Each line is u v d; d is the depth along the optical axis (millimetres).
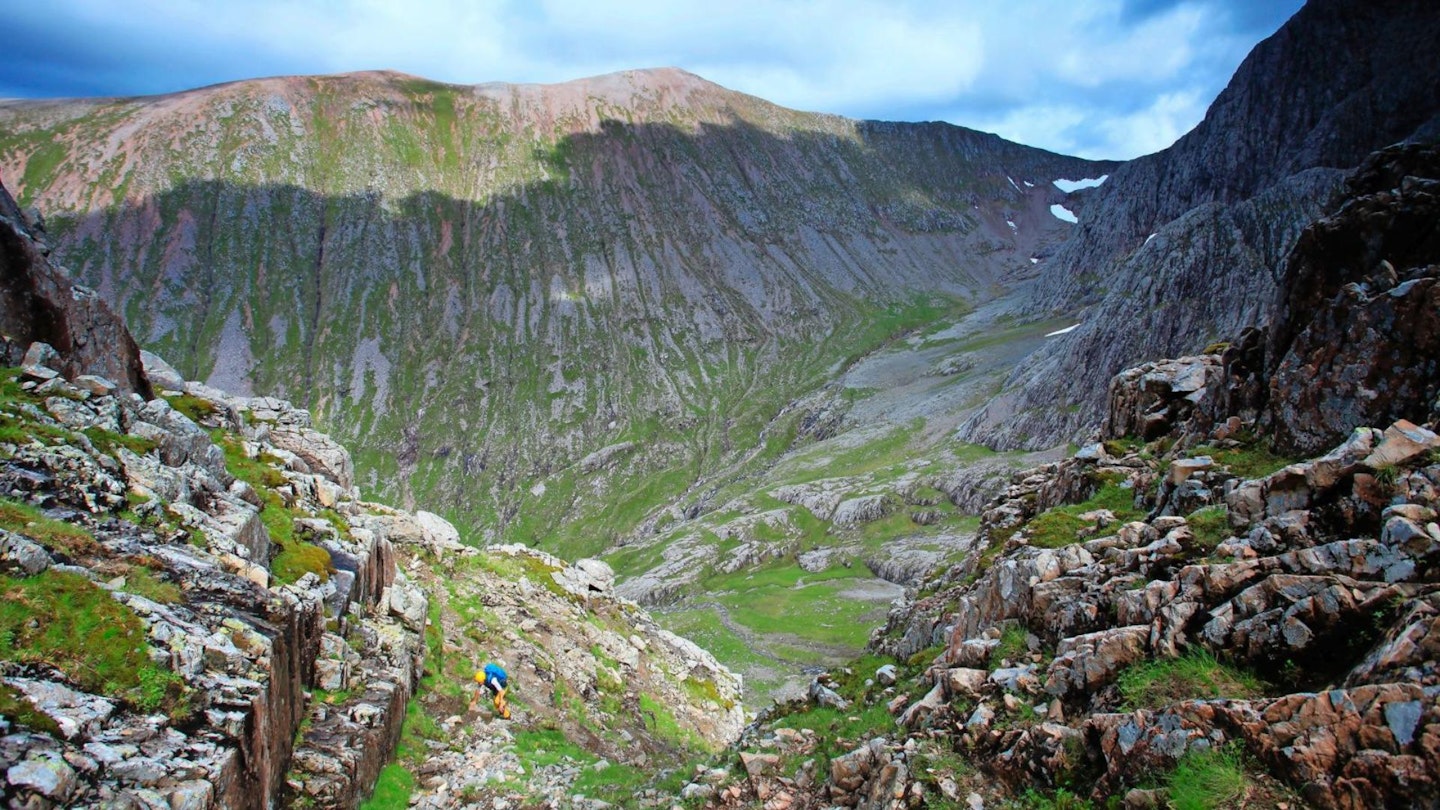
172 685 12672
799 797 16797
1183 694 12156
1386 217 18500
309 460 32719
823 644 116312
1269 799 9984
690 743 34438
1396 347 16422
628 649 38094
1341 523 13148
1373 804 9172
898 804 13961
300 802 15297
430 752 21969
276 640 15469
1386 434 13422
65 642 12008
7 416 16062
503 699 26750
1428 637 9906
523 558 41594
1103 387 192375
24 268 19625
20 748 9992
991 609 18891
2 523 13359
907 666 21766
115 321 22672
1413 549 11414
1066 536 20906
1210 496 17625
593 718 30453
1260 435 19797
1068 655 14422
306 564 20203
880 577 157500
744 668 103875
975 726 14523
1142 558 15680
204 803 11211
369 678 20719
